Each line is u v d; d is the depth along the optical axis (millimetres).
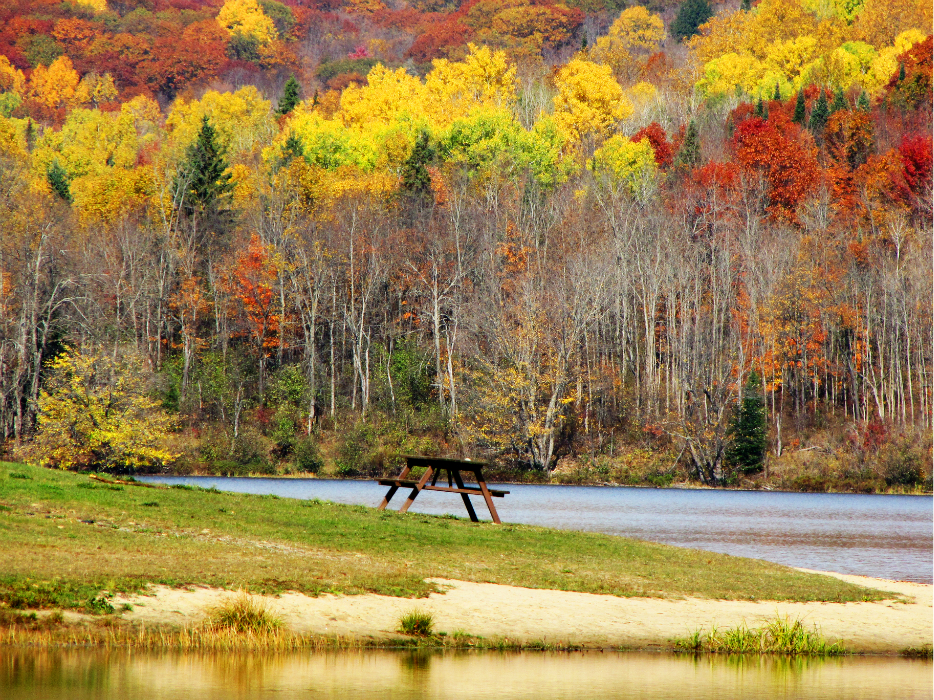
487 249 147250
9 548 33250
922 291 138875
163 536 38344
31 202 140125
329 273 144250
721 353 135375
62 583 30422
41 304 129375
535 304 128250
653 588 39031
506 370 128500
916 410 136125
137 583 31453
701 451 127625
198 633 29250
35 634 28000
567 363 130750
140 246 147625
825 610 38406
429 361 141625
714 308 136750
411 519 47656
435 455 129250
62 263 134250
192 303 142500
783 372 140375
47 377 108312
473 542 43844
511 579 38031
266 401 137625
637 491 115500
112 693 24375
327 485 110000
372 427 130500
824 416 137625
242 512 44125
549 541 46062
